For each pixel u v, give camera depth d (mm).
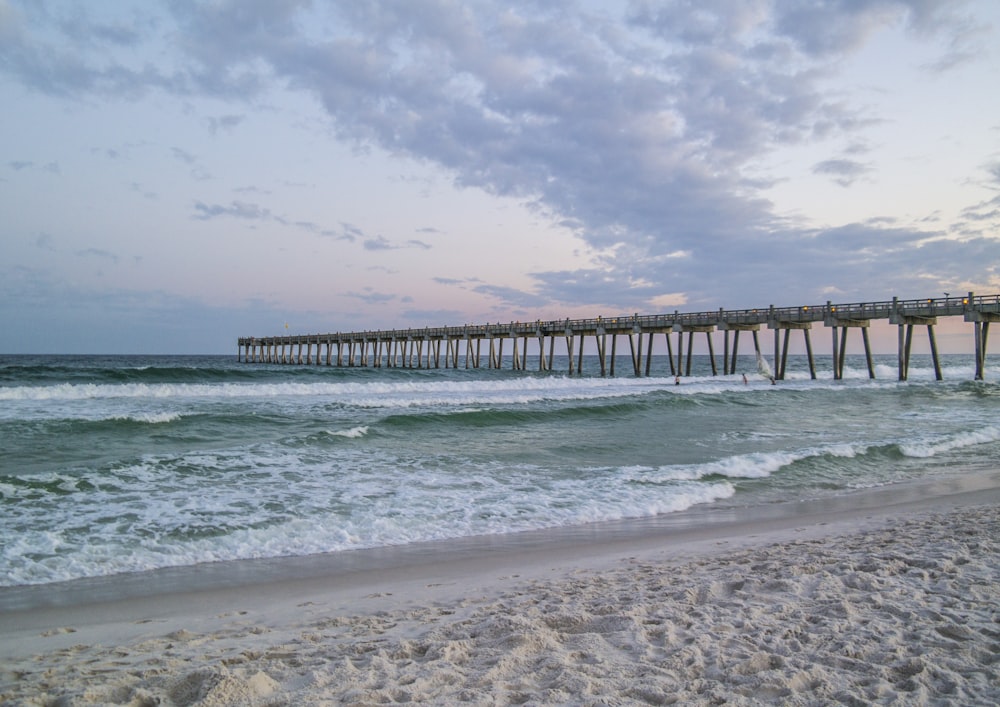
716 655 3582
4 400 21094
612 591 5223
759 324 37938
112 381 29094
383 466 11852
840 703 2973
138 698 3244
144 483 9883
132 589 5781
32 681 3543
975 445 15562
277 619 4887
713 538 7570
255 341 79562
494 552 7113
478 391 28750
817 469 12461
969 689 3119
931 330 33812
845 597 4695
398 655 3820
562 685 3205
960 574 5266
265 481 10320
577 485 10820
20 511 8203
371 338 57438
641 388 30938
